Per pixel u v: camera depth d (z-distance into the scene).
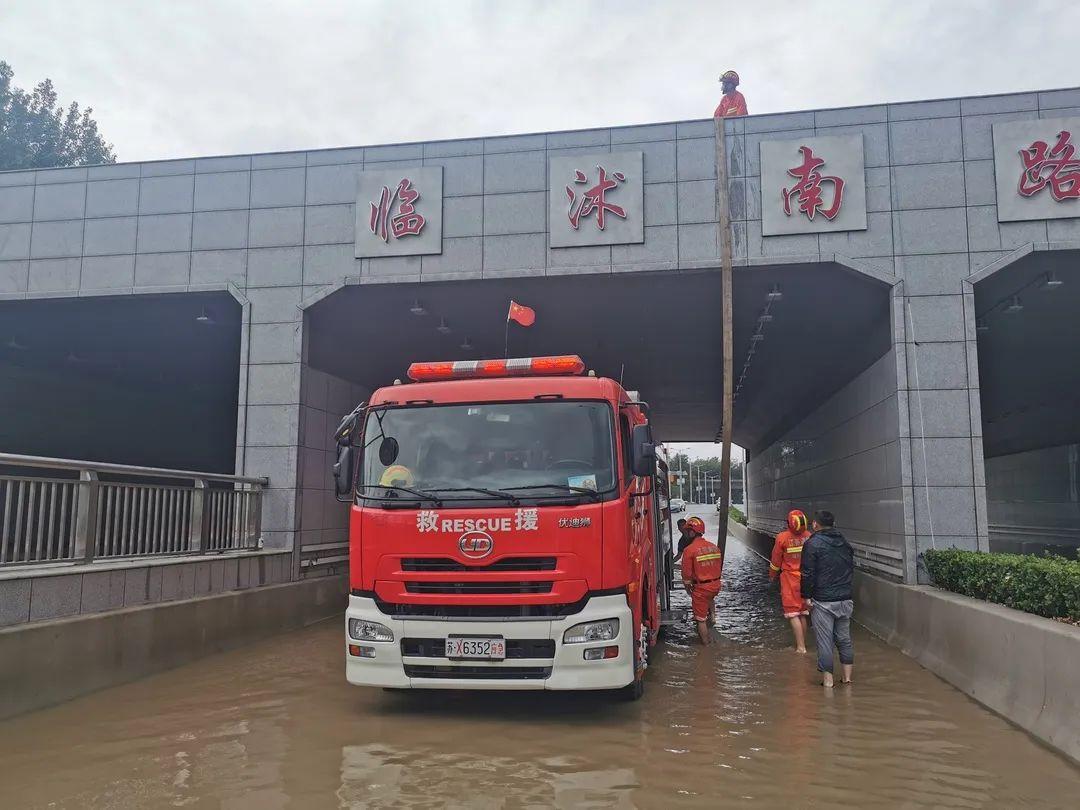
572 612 6.23
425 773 5.37
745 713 6.91
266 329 12.31
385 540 6.52
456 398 6.88
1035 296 12.47
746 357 18.08
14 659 6.56
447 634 6.29
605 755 5.73
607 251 11.50
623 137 11.63
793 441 23.56
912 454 10.57
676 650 10.08
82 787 5.11
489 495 6.42
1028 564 7.30
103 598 7.81
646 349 17.20
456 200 11.95
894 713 6.88
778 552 10.10
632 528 6.84
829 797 4.93
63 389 19.08
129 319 14.34
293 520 11.90
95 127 29.44
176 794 4.99
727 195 11.30
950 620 8.29
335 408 13.81
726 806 4.79
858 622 12.17
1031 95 10.83
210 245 12.56
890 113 11.12
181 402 23.67
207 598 9.34
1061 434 27.28
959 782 5.17
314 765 5.54
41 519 7.21
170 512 9.23
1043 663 6.18
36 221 12.96
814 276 11.64
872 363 12.59
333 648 9.82
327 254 12.27
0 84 27.03
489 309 13.59
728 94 12.26
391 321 14.19
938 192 10.89
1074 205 10.54
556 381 6.83
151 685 7.82
